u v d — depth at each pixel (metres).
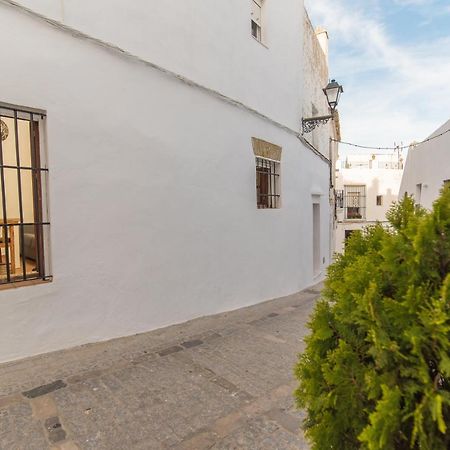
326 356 1.62
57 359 3.18
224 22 5.41
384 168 26.70
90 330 3.56
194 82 4.79
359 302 1.42
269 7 6.83
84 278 3.51
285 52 7.55
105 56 3.68
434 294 1.30
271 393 2.89
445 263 1.38
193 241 4.80
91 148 3.56
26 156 4.53
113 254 3.76
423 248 1.36
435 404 1.20
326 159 11.91
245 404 2.71
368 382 1.34
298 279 8.15
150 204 4.16
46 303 3.22
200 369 3.28
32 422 2.33
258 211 6.38
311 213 9.40
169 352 3.63
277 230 7.09
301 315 5.49
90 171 3.55
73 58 3.41
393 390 1.28
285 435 2.35
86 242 3.52
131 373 3.10
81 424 2.35
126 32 3.87
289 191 7.74
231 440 2.28
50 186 3.26
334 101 8.36
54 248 3.29
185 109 4.66
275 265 7.00
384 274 1.49
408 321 1.32
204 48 4.98
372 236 1.79
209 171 5.10
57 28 3.28
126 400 2.67
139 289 4.04
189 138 4.73
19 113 3.13
